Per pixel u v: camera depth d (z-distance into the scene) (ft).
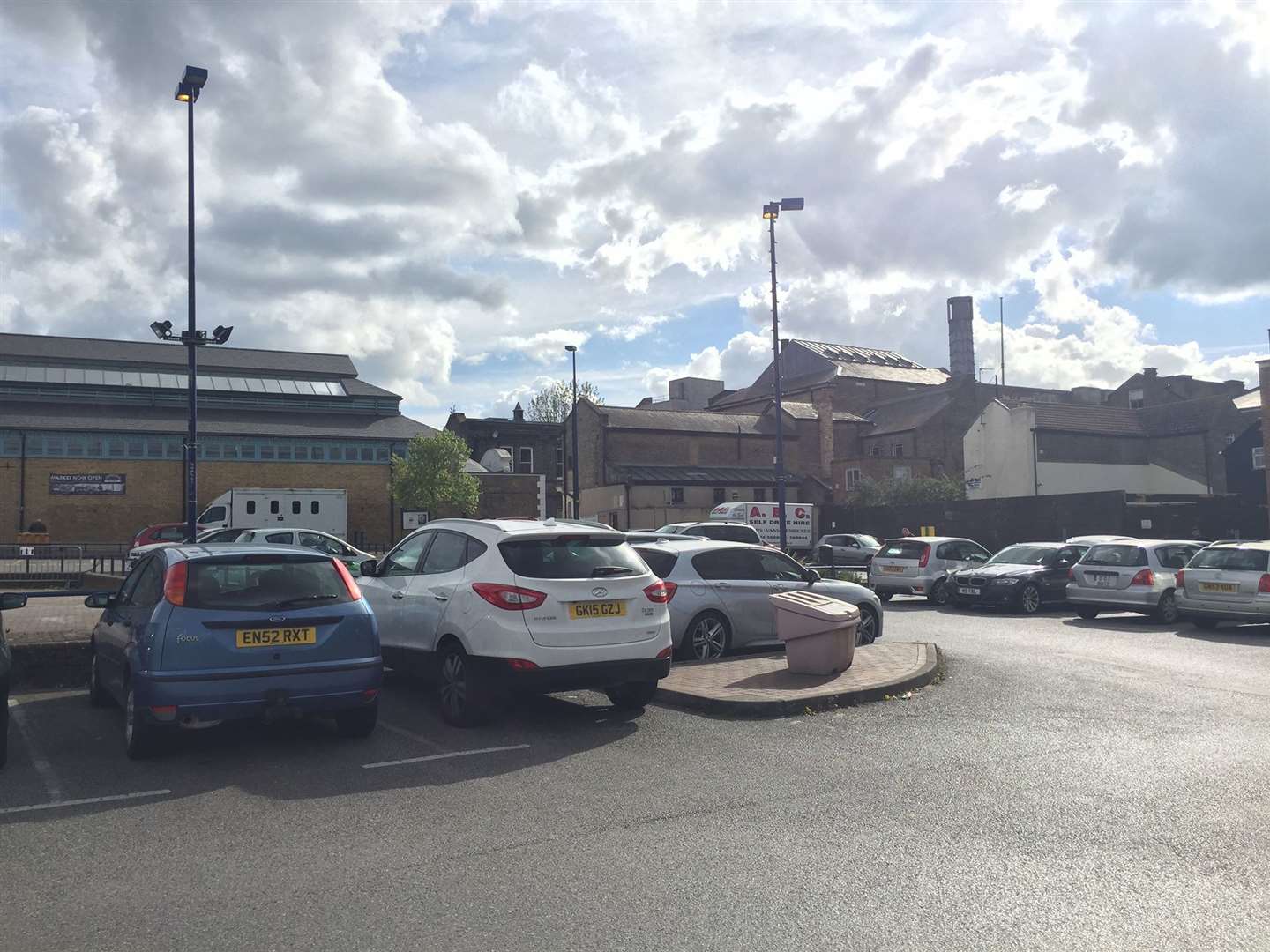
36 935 12.35
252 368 142.92
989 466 160.97
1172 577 54.39
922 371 256.11
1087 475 156.76
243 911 13.12
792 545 114.83
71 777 20.38
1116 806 18.20
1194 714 27.32
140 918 12.92
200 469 123.85
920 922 12.71
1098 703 29.14
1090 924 12.64
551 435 177.58
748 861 15.14
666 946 11.98
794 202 81.61
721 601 37.09
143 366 136.05
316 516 99.60
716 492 172.76
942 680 33.45
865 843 16.05
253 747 23.32
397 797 18.95
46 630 36.70
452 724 25.68
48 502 115.65
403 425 140.77
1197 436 156.66
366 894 13.76
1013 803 18.42
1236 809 17.95
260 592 22.24
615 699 28.27
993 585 61.26
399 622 28.22
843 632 32.37
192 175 56.34
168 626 20.97
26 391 123.03
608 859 15.26
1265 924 12.63
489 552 25.39
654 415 180.45
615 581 25.52
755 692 28.60
